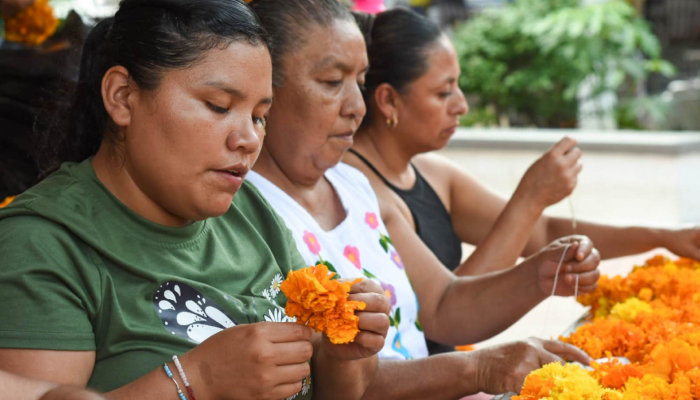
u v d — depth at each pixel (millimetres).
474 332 2145
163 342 1339
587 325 1933
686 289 2098
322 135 1924
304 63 1883
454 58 2422
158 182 1348
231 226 1597
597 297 2234
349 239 1979
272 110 1929
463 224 2789
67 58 1664
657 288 2143
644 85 10109
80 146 1462
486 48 8867
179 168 1329
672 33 10547
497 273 2141
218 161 1328
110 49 1358
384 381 1718
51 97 1678
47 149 1586
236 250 1556
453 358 1763
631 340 1845
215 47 1312
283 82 1893
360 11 2523
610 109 8789
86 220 1331
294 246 1712
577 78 8570
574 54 8555
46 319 1227
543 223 2797
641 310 1979
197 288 1415
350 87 1938
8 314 1214
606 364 1608
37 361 1206
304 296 1254
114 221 1374
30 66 2334
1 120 2348
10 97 2332
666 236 2584
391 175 2475
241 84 1322
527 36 8734
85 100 1436
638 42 9086
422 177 2598
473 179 2793
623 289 2191
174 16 1319
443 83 2379
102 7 2572
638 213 5523
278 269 1613
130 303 1332
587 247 2043
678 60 10430
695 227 2559
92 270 1308
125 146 1372
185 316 1381
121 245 1363
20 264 1240
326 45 1882
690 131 8609
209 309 1419
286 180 1986
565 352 1779
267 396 1219
